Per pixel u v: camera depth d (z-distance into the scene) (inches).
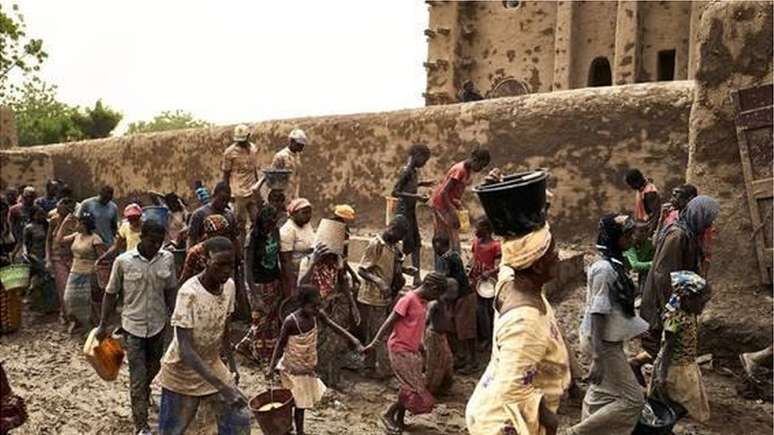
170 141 708.0
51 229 435.2
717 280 344.2
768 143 334.0
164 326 265.7
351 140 548.4
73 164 824.3
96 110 1726.1
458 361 336.5
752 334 324.5
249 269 320.8
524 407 124.4
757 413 291.4
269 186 388.2
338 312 322.3
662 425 233.8
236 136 405.4
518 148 466.9
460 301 329.1
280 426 247.1
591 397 225.6
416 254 373.4
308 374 261.7
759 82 338.3
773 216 331.9
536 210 129.6
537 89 866.8
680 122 418.0
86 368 353.4
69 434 270.8
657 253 289.3
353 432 275.3
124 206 759.1
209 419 211.0
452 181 350.0
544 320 129.0
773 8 335.3
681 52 781.3
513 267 130.4
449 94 882.8
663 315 265.1
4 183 777.6
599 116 441.1
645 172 426.9
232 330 377.4
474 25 897.5
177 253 353.1
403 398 269.9
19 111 1900.8
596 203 441.7
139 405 261.0
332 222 314.3
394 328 270.8
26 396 313.1
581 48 842.2
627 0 786.8
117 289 256.1
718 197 348.2
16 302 290.2
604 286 218.2
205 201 446.6
